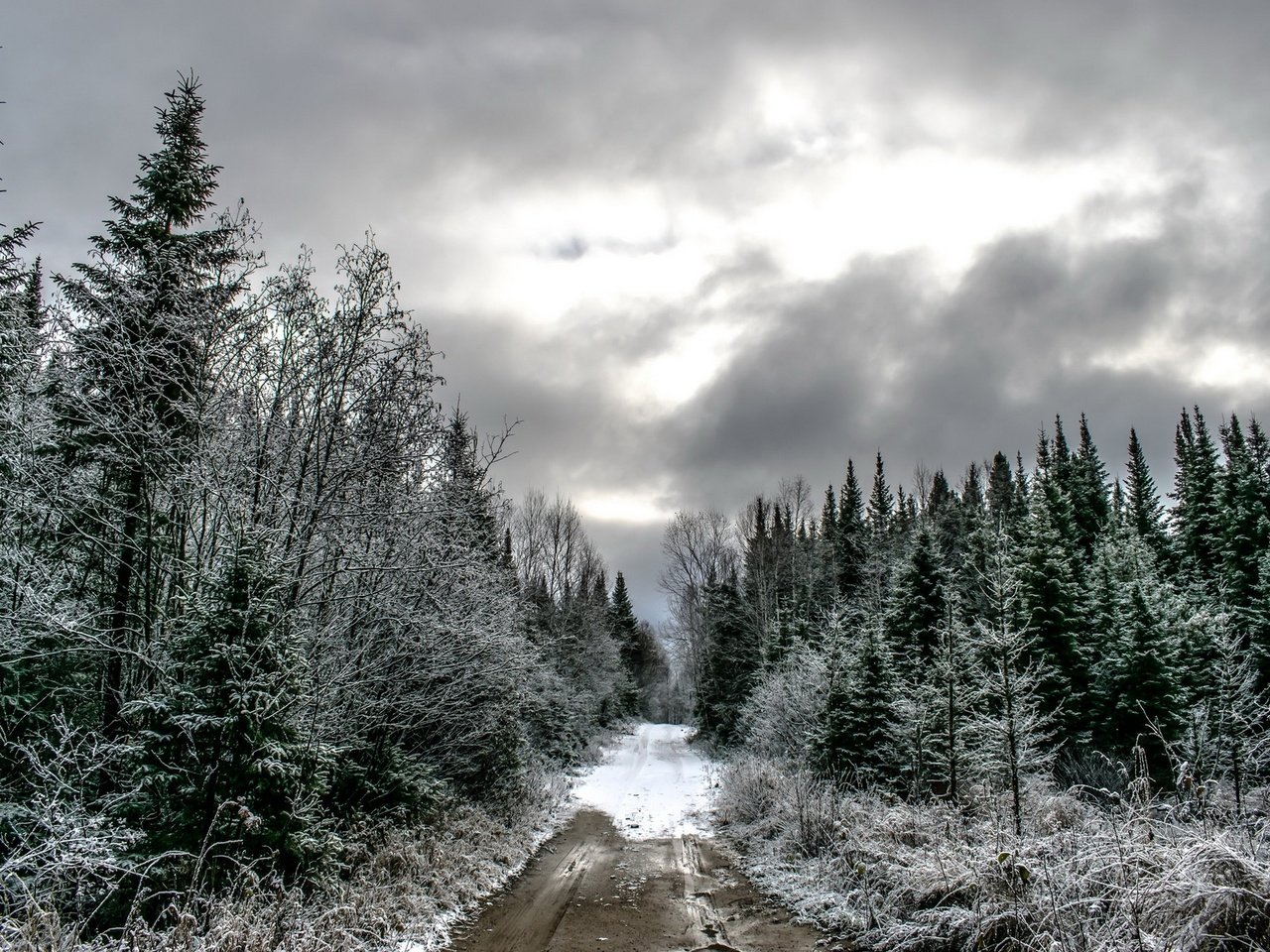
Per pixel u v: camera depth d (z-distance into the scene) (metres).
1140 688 19.17
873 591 39.75
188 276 11.58
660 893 11.47
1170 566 35.03
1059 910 7.10
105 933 6.21
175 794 7.55
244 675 7.94
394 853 10.29
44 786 7.82
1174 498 43.62
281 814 7.86
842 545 51.00
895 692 18.05
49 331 10.19
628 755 37.28
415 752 14.80
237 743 7.77
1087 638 23.11
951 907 8.28
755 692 29.66
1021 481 57.28
